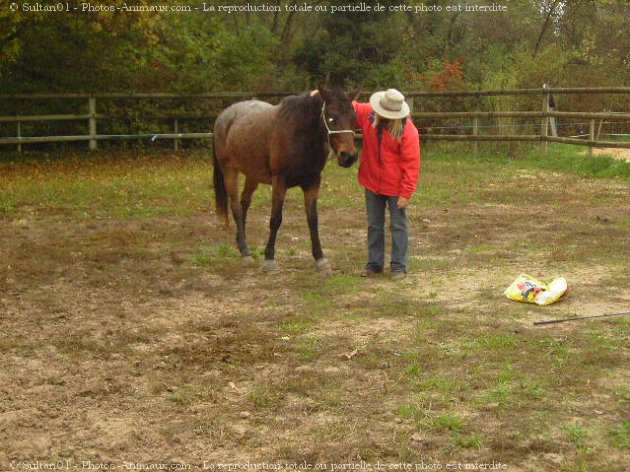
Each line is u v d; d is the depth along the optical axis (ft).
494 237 29.73
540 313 19.93
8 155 58.95
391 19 74.84
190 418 14.28
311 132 22.95
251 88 68.95
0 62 56.75
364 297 21.79
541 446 12.83
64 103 63.67
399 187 23.31
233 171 26.68
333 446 13.02
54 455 13.03
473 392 15.03
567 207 36.47
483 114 58.75
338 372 16.20
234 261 26.27
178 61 67.87
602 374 15.66
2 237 30.01
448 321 19.35
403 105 22.33
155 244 28.84
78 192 41.11
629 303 20.67
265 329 19.16
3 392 15.55
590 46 82.69
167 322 19.86
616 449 12.71
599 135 62.03
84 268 25.34
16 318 20.25
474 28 89.81
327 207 37.40
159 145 66.03
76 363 17.01
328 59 72.79
